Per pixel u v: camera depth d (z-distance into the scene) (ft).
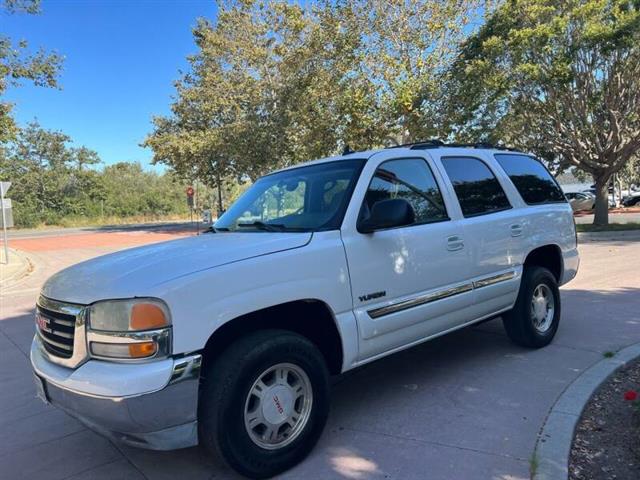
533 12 57.06
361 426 12.41
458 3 64.95
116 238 99.71
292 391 10.59
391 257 12.37
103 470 10.98
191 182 150.00
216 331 9.75
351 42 65.16
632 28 53.93
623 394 13.35
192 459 11.28
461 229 14.28
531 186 17.97
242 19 90.38
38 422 13.70
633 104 64.75
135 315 8.88
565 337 18.75
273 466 10.17
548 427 11.53
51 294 10.25
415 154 14.26
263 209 13.85
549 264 18.69
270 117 84.48
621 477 9.58
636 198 144.15
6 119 53.16
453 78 63.36
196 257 10.14
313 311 11.34
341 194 12.41
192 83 109.19
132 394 8.59
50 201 192.75
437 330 13.71
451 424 12.25
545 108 68.13
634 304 23.53
